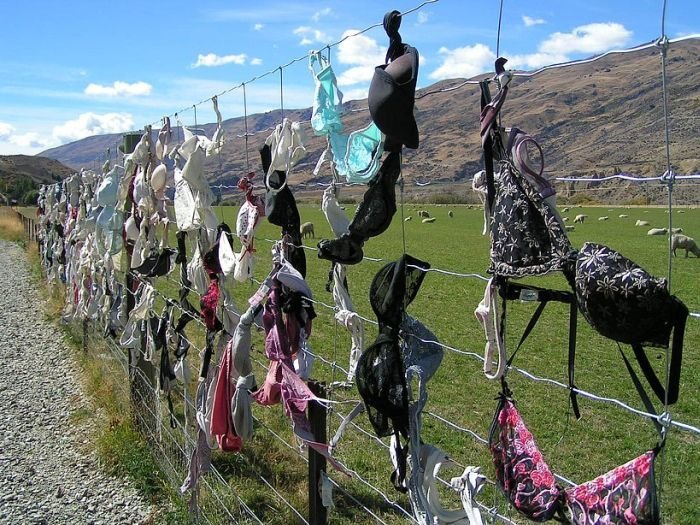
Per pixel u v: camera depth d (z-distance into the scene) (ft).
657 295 4.60
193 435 16.51
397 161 8.23
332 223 9.51
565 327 34.55
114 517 15.75
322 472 9.55
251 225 11.37
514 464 5.90
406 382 7.11
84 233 26.84
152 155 16.97
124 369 23.25
